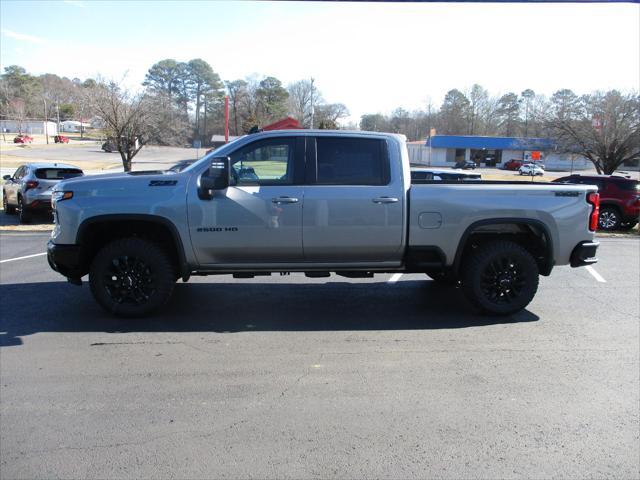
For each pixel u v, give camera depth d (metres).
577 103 28.36
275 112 103.25
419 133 127.12
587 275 9.00
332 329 5.80
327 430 3.64
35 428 3.65
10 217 17.08
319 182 5.86
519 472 3.18
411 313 6.45
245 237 5.80
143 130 22.20
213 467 3.21
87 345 5.23
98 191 5.75
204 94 120.81
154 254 5.86
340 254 5.97
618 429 3.69
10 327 5.77
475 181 6.64
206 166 5.87
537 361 4.92
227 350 5.13
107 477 3.11
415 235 5.95
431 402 4.06
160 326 5.84
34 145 89.12
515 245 6.15
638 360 4.96
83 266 6.04
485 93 112.56
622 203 16.22
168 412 3.88
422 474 3.15
